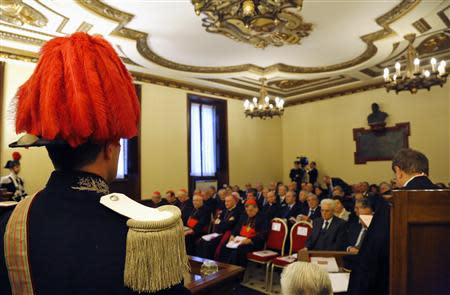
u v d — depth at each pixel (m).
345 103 8.87
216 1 3.29
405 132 7.75
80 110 0.57
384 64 6.82
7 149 5.41
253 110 6.95
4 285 0.56
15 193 5.12
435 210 0.83
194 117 8.41
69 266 0.52
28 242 0.55
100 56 0.63
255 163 9.48
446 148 7.21
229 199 5.70
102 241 0.54
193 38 5.23
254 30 4.29
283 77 7.21
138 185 7.00
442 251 0.83
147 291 0.52
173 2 4.08
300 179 8.94
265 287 4.35
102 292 0.51
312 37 5.20
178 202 6.59
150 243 0.53
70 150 0.61
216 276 2.46
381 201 1.64
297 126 9.91
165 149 7.50
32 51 5.53
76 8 4.11
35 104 0.61
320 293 1.45
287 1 3.31
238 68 6.77
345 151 8.82
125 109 0.62
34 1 3.96
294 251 4.50
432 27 4.84
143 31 4.94
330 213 4.13
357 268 1.62
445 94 7.26
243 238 4.86
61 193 0.59
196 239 5.55
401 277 0.83
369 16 4.48
